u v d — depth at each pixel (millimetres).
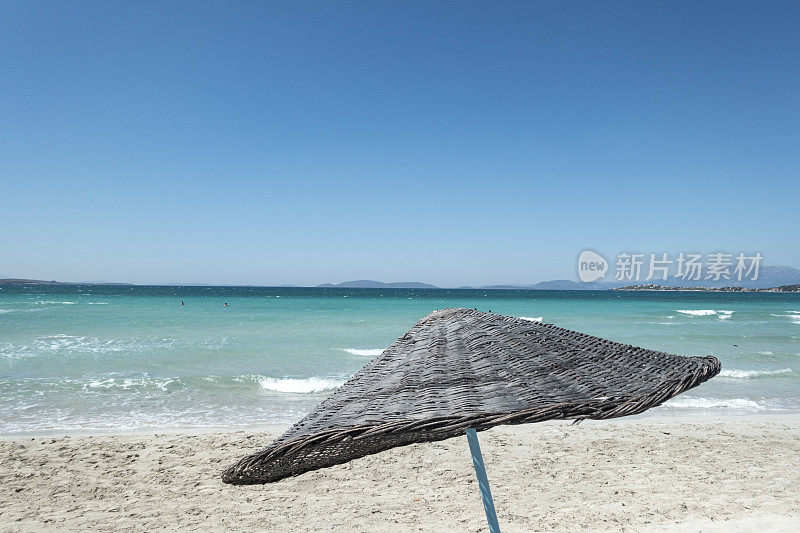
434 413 1624
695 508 5363
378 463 6922
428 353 2354
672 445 7676
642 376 1812
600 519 5105
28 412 9430
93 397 10547
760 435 8203
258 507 5559
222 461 6961
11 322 23719
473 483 6203
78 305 37156
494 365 2041
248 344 17672
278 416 9445
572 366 1963
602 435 8188
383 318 28156
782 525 4855
